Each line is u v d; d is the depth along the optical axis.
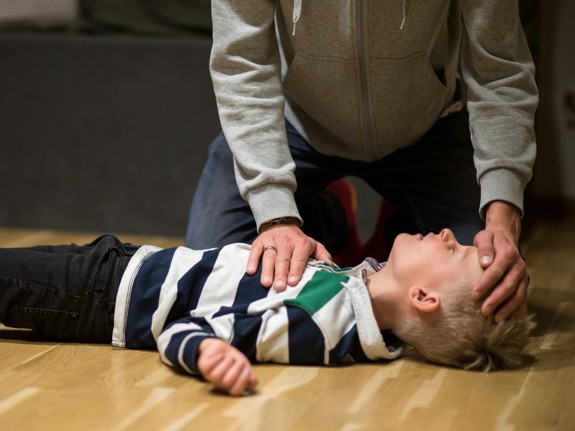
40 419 1.52
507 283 1.73
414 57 2.04
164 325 1.83
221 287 1.83
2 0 3.32
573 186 3.77
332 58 2.04
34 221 3.38
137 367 1.77
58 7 3.30
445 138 2.26
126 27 3.28
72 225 3.36
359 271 1.90
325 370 1.77
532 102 1.93
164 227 3.29
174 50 3.18
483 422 1.54
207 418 1.53
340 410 1.57
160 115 3.23
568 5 3.69
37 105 3.30
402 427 1.51
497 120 1.90
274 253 1.85
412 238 1.85
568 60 3.71
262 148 1.95
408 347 1.92
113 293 1.88
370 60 2.03
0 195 3.39
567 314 2.26
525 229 3.39
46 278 1.88
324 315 1.77
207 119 3.20
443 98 2.17
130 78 3.22
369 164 2.30
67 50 3.25
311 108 2.20
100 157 3.29
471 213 2.17
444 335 1.77
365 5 1.95
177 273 1.86
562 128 3.75
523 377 1.76
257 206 1.92
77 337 1.92
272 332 1.75
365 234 3.13
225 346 1.65
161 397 1.62
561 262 2.88
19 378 1.71
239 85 1.98
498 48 1.94
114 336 1.88
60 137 3.31
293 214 1.92
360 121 2.15
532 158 1.89
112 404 1.59
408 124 2.16
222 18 2.01
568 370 1.80
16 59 3.29
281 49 2.20
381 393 1.66
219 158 2.33
